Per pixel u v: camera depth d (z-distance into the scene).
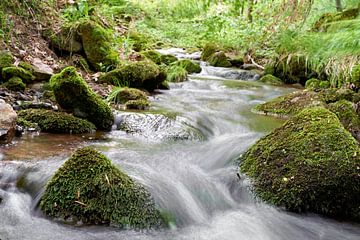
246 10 13.80
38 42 6.07
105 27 8.75
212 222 2.92
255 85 7.82
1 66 4.91
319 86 6.66
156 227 2.68
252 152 3.55
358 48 5.38
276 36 9.17
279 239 2.78
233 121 4.95
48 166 3.06
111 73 5.93
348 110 4.42
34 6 6.47
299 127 3.46
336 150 3.11
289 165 3.18
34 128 3.96
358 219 2.99
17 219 2.60
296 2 8.27
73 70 4.25
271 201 3.09
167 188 3.00
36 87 5.00
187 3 16.28
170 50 11.44
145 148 3.81
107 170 2.75
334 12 8.71
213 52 10.40
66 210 2.61
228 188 3.35
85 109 4.25
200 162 3.71
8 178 2.95
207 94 6.66
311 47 7.08
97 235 2.51
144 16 14.26
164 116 4.57
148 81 6.31
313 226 2.93
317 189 3.00
